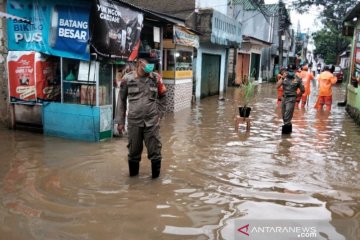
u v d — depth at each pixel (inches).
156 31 431.8
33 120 334.0
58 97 329.4
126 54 332.8
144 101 215.6
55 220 165.8
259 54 1222.3
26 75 322.3
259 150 303.4
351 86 543.2
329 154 296.7
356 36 554.9
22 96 328.2
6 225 159.8
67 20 298.4
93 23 286.8
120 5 316.2
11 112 339.0
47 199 188.7
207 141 331.9
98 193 198.8
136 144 220.1
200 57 669.3
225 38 709.3
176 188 209.6
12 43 325.4
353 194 207.2
